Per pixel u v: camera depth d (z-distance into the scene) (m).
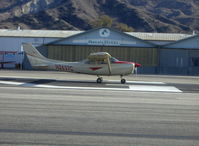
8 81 39.25
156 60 82.38
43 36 88.38
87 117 18.20
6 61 87.69
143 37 90.94
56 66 42.19
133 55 82.44
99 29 82.25
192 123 17.41
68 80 43.16
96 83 39.91
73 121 17.09
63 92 29.58
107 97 26.91
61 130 15.20
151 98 27.28
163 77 60.56
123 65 40.69
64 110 20.12
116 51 82.44
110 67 40.59
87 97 26.50
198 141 14.03
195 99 27.55
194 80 53.47
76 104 22.59
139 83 42.31
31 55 42.91
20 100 23.66
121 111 20.36
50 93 28.47
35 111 19.48
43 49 82.94
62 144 13.12
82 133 14.79
